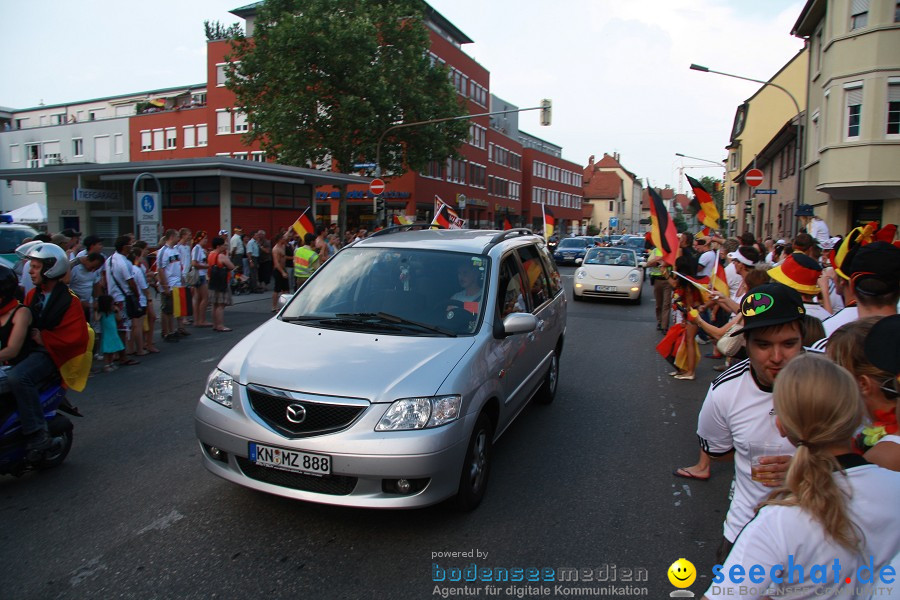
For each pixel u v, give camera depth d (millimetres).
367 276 5027
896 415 2104
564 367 8945
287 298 5105
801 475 1646
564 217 81188
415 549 3607
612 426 6105
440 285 4828
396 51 29703
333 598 3109
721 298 5320
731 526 2539
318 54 26969
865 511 1604
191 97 53938
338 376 3736
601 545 3715
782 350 2404
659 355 9930
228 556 3500
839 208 21125
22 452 4492
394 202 41125
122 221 24047
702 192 11039
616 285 16812
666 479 4766
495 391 4273
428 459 3553
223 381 4012
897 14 18500
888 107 18703
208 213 21797
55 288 4762
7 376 4441
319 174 23828
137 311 8852
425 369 3840
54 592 3143
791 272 4738
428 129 29641
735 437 2541
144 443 5430
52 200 25734
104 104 61344
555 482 4664
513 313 4723
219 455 3939
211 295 11336
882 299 3209
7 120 65125
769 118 38625
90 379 7812
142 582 3236
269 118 27781
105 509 4098
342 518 3977
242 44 29797
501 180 59719
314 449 3549
